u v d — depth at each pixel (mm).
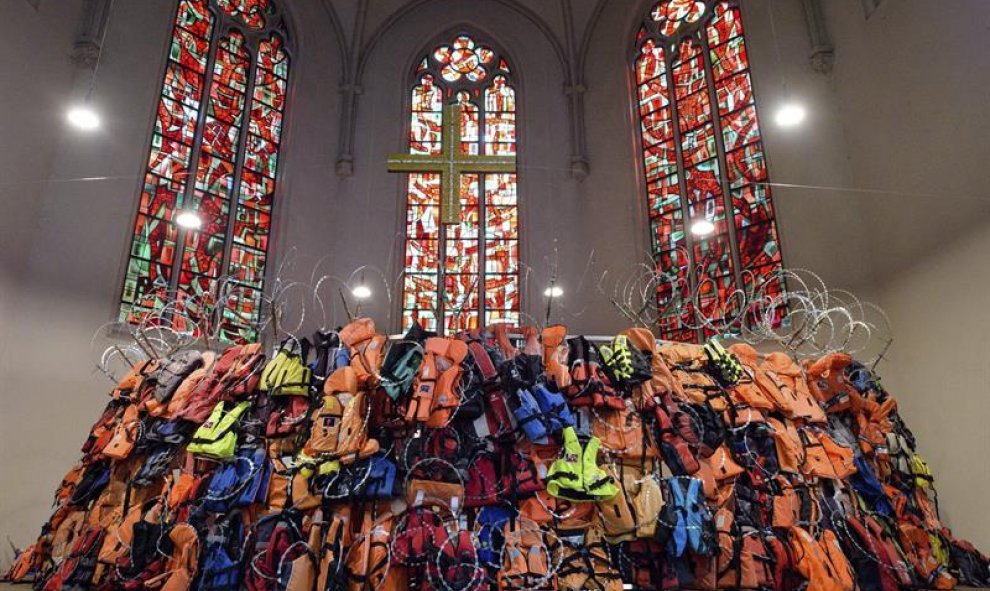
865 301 8094
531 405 4051
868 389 5582
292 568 3602
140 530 4074
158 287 8984
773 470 4566
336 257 11484
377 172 12203
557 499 4035
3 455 6766
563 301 11219
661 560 4020
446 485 3920
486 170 9352
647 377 4414
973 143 6535
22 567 4859
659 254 11055
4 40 7262
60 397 7426
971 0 6605
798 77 9648
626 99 12156
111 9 9055
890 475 5270
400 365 4141
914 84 7496
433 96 13070
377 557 3715
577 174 11977
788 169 9477
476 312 11422
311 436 3992
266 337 9867
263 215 10836
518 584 3689
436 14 13273
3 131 7215
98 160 8547
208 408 4445
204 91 10391
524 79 12961
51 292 7641
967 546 5289
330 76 12445
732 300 9719
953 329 6723
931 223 7121
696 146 11062
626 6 12570
